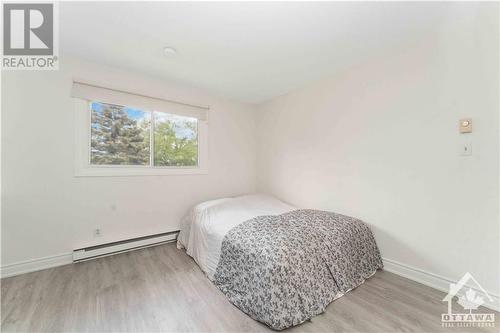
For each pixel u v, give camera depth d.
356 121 2.31
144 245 2.57
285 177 3.20
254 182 3.72
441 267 1.75
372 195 2.18
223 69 2.40
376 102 2.14
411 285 1.82
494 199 1.51
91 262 2.21
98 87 2.29
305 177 2.90
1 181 1.91
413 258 1.91
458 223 1.67
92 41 1.90
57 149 2.13
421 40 1.84
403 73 1.95
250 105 3.67
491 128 1.52
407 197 1.94
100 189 2.35
